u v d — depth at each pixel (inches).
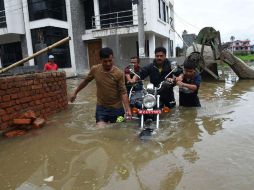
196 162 152.0
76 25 902.4
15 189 133.2
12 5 835.4
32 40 856.3
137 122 229.0
